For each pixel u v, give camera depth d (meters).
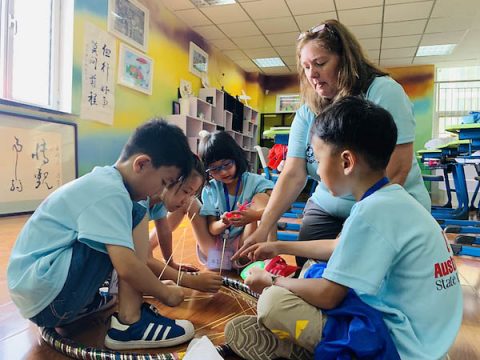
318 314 0.65
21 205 2.55
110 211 0.74
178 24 4.39
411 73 5.90
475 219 3.58
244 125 6.09
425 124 5.86
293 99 6.75
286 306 0.66
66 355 0.75
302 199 4.50
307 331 0.65
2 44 2.56
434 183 5.66
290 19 4.32
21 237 0.81
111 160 3.39
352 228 0.62
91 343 0.82
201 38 4.96
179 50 4.45
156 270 1.04
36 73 2.81
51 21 2.88
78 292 0.77
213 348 0.69
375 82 1.06
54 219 0.77
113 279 1.02
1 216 2.43
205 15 4.30
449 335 0.59
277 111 6.83
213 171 1.40
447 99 5.93
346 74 1.07
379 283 0.59
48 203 0.80
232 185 1.48
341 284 0.61
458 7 3.87
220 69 5.61
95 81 3.14
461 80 5.87
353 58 1.08
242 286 1.15
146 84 3.81
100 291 1.08
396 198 0.64
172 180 0.82
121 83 3.44
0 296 1.09
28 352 0.77
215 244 1.44
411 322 0.60
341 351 0.59
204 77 5.07
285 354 0.75
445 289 0.61
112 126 3.38
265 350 0.76
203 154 1.39
